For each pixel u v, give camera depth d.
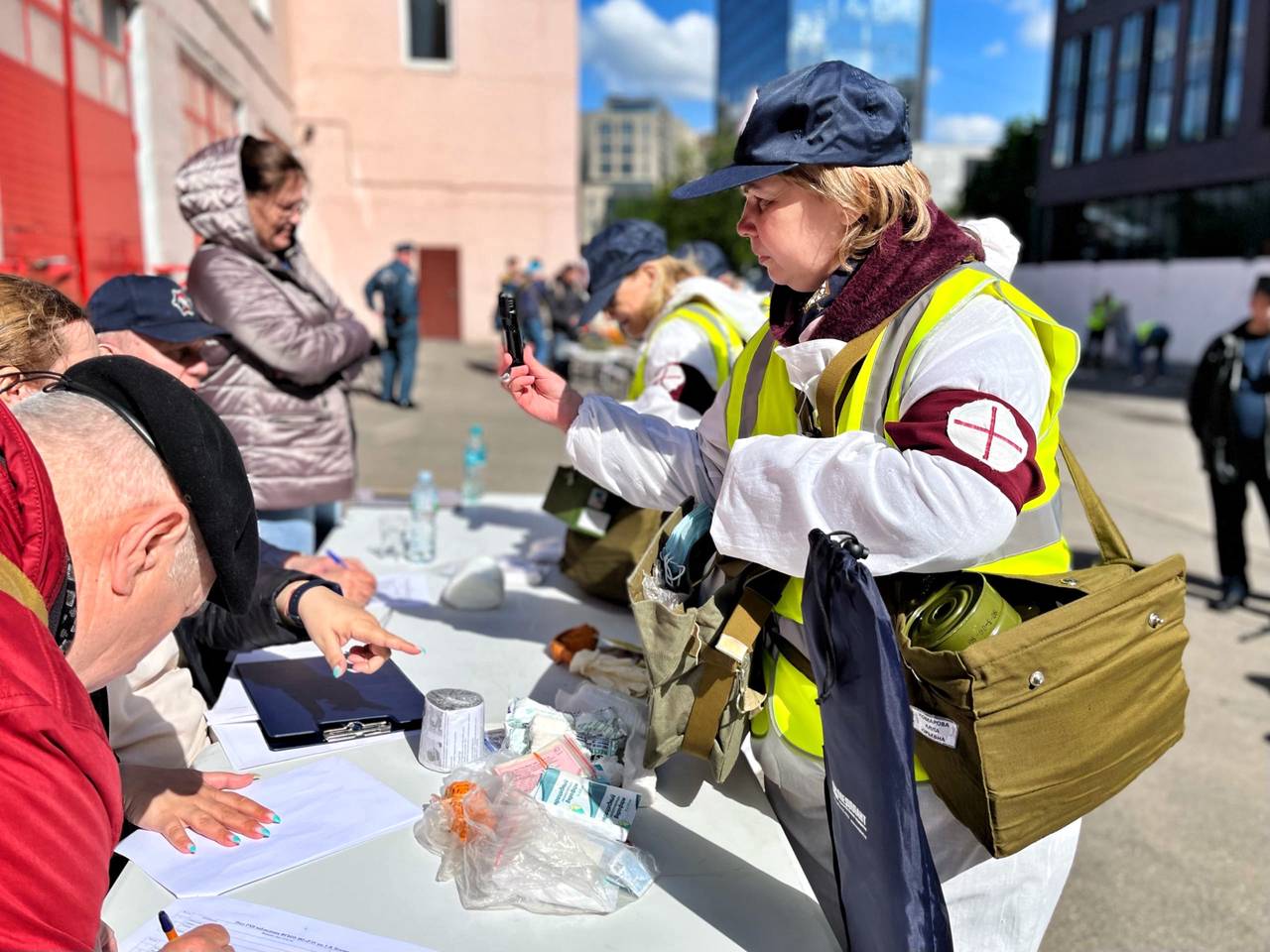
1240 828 2.99
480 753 1.58
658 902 1.27
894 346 1.19
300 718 1.67
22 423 0.82
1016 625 1.17
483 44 20.20
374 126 20.12
